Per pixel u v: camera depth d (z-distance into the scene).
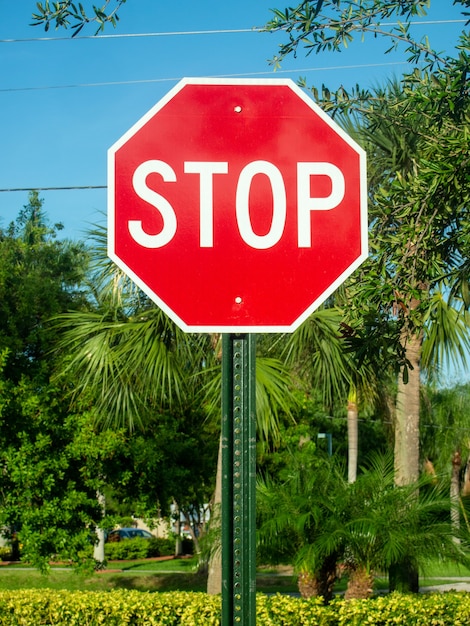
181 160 2.53
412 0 4.77
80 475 11.20
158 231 2.50
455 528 7.18
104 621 7.78
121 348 9.22
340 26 4.87
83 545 10.85
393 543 6.90
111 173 2.52
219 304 2.48
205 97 2.55
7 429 10.76
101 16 4.46
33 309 12.46
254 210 2.52
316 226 2.53
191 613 7.51
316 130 2.56
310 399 15.63
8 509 10.62
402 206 4.48
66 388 11.09
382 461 8.05
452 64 4.73
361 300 4.31
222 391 2.42
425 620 6.98
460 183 4.29
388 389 11.50
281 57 4.98
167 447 12.20
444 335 9.09
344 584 12.91
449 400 24.17
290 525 7.16
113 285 9.47
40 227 23.45
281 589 14.82
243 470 2.37
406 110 5.13
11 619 8.02
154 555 31.08
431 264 4.41
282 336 8.55
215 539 7.96
